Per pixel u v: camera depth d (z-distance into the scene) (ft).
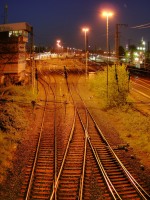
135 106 107.34
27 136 70.13
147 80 175.94
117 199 39.73
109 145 61.72
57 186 42.68
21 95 117.70
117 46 116.26
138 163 53.36
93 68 229.25
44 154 57.26
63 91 139.23
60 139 66.90
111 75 104.58
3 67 147.74
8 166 51.42
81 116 90.07
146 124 78.13
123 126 80.28
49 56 366.84
